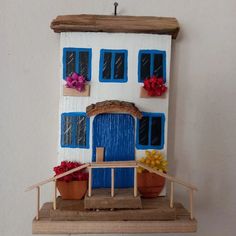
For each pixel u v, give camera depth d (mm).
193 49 558
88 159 509
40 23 549
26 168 551
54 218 446
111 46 515
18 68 549
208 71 559
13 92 549
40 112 551
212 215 565
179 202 557
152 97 517
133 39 517
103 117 510
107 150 510
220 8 560
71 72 513
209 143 561
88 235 558
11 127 549
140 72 517
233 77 559
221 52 560
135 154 513
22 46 548
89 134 509
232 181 563
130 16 522
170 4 556
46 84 550
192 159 560
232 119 561
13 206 553
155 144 517
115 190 489
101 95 514
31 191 555
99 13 553
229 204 564
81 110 512
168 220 454
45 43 549
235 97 559
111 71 515
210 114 560
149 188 504
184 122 559
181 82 558
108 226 445
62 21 503
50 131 551
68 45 512
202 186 563
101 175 509
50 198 553
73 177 493
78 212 447
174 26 508
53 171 550
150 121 516
